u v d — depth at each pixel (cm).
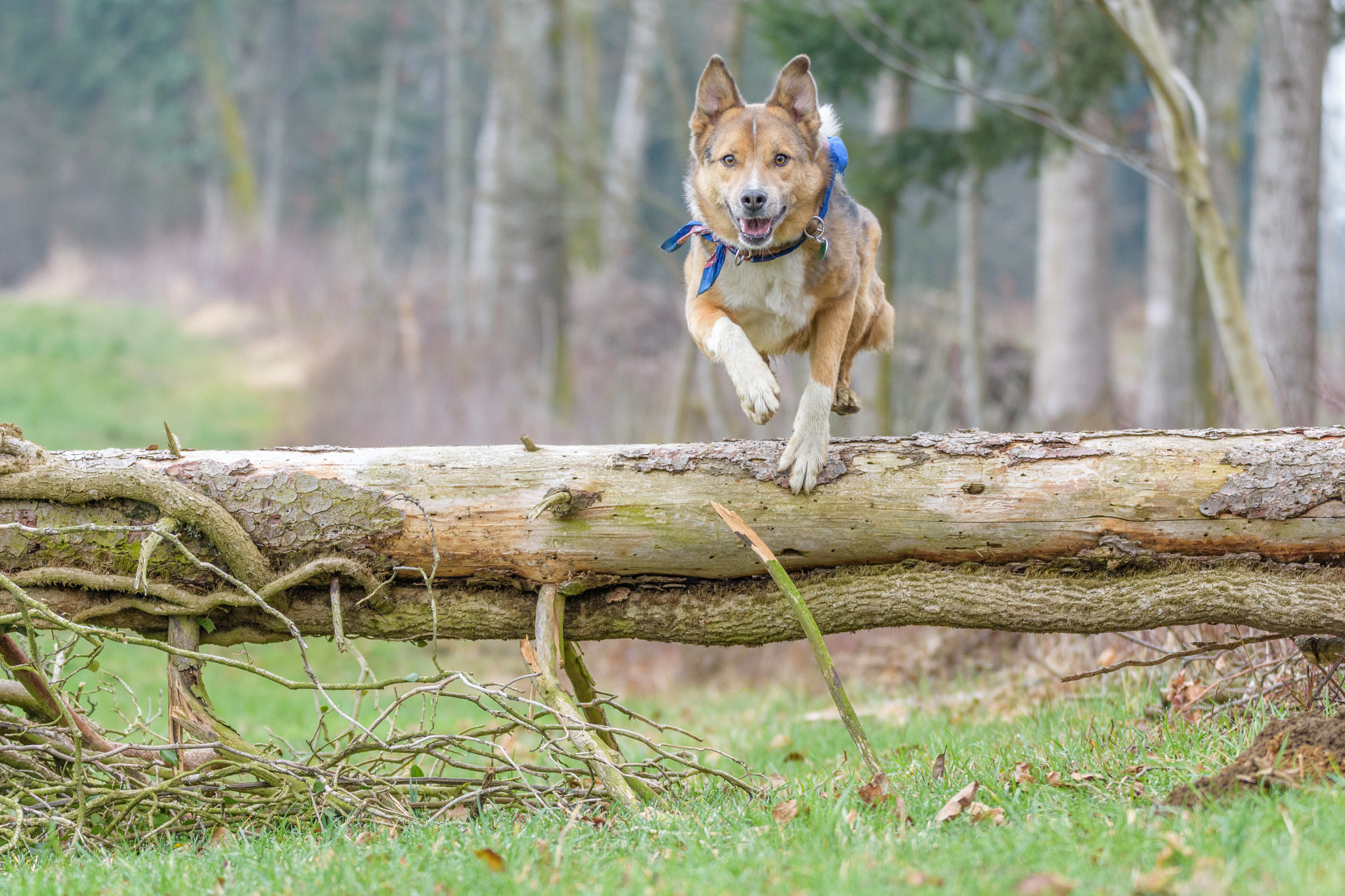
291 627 447
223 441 1931
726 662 1074
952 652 870
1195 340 1292
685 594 473
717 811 406
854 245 519
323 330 2367
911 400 1308
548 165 1706
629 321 1994
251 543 460
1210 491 422
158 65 3947
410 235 4391
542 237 1708
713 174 507
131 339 2589
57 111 4397
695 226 525
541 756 677
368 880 340
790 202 492
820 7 1145
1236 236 1317
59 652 476
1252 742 416
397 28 3262
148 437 1980
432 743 452
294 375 2233
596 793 439
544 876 335
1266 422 820
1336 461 414
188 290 2986
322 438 1722
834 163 509
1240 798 349
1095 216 1753
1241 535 423
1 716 454
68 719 426
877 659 938
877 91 1526
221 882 347
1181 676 539
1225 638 555
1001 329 2634
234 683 1056
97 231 4438
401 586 481
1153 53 803
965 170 1219
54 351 2453
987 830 363
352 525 461
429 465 467
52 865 389
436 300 2255
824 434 455
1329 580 423
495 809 441
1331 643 460
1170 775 407
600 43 2847
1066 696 661
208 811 439
